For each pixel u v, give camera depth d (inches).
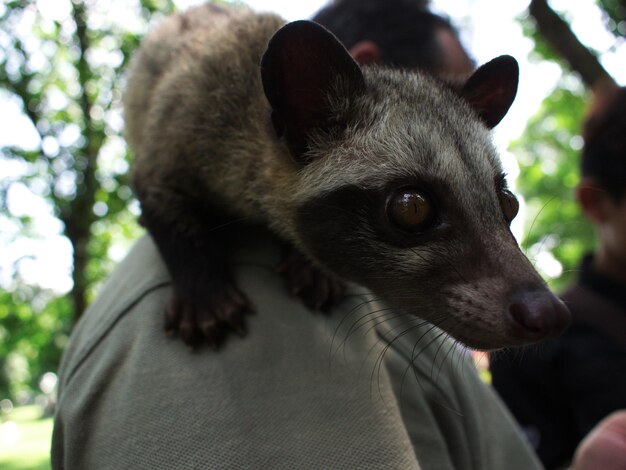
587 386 12.8
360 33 12.1
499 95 10.4
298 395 6.6
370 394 6.7
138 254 9.3
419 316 8.3
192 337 7.2
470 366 9.5
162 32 14.1
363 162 8.8
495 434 8.7
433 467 7.0
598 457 8.0
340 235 8.9
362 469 6.2
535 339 7.4
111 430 6.6
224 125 10.2
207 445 6.3
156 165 10.7
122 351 7.2
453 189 8.4
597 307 13.1
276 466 6.2
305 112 9.2
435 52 12.3
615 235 13.2
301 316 7.4
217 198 10.5
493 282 7.8
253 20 11.8
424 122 9.0
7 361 129.3
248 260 8.5
